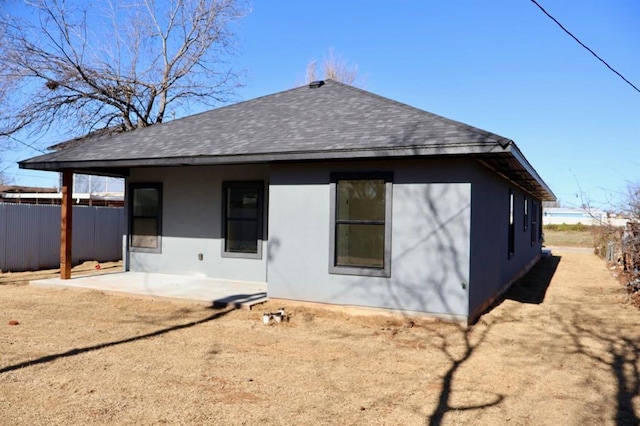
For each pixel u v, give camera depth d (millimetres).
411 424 4254
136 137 11555
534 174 10398
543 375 5637
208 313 8492
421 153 7324
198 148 9594
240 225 11477
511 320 8484
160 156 9539
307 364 5867
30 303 9219
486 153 7070
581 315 9047
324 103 11047
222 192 11570
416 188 8023
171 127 11797
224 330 7414
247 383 5176
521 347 6801
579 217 46156
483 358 6242
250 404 4605
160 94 23422
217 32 23734
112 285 10594
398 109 9594
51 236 14969
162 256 12289
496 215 10383
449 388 5160
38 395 4711
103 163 10188
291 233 8938
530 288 12781
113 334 7090
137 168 12547
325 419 4309
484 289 9086
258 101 12469
